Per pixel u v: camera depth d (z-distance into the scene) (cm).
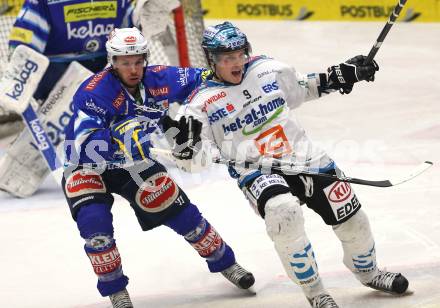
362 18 3447
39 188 1934
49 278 1360
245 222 1556
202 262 1378
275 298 1170
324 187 1059
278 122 1058
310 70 2853
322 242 1396
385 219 1493
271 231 1004
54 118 1825
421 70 2772
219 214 1616
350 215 1070
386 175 1775
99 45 1817
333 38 3241
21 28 1739
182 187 1820
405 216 1502
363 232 1083
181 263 1378
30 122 1789
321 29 3375
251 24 3494
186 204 1168
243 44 1021
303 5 3516
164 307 1187
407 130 2138
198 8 2228
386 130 2153
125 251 1454
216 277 1303
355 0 3450
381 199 1616
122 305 1117
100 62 1844
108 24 1795
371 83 2655
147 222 1166
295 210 996
